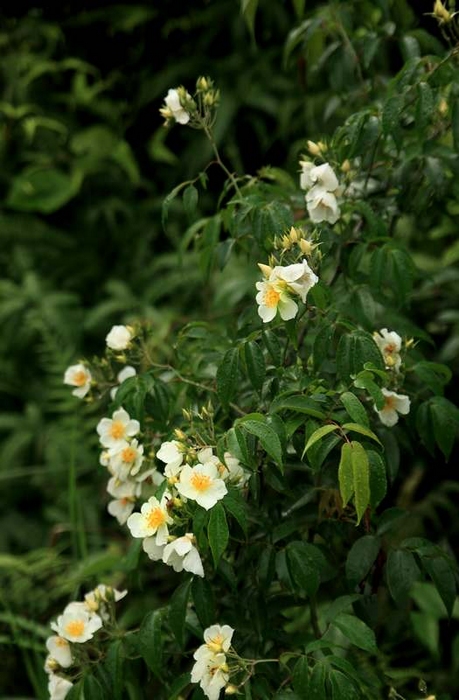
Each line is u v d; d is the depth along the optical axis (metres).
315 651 1.92
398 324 2.27
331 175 2.06
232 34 3.95
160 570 2.86
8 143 4.52
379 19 2.75
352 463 1.65
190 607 2.13
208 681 1.80
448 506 3.06
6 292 4.08
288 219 2.04
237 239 2.23
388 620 2.57
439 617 2.82
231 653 1.84
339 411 1.89
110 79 4.42
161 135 4.08
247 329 2.10
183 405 2.31
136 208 4.38
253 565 2.05
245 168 4.05
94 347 4.16
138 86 4.26
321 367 2.05
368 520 1.88
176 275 3.81
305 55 2.71
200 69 3.99
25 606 2.84
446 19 2.16
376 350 1.85
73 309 4.14
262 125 3.90
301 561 1.87
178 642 1.85
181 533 1.85
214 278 3.77
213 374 2.18
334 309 2.02
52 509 3.57
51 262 4.39
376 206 2.36
